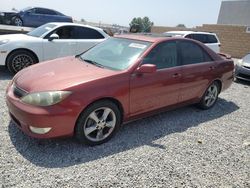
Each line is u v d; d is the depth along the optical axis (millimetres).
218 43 12078
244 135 4469
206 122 4875
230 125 4855
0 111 4434
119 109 3771
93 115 3469
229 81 5824
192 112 5316
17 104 3246
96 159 3285
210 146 3928
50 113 3088
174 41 4543
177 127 4496
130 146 3686
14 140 3537
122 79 3639
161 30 26641
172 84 4352
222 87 5668
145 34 4906
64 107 3154
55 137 3252
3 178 2781
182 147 3803
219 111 5586
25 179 2797
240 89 7965
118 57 4121
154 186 2896
